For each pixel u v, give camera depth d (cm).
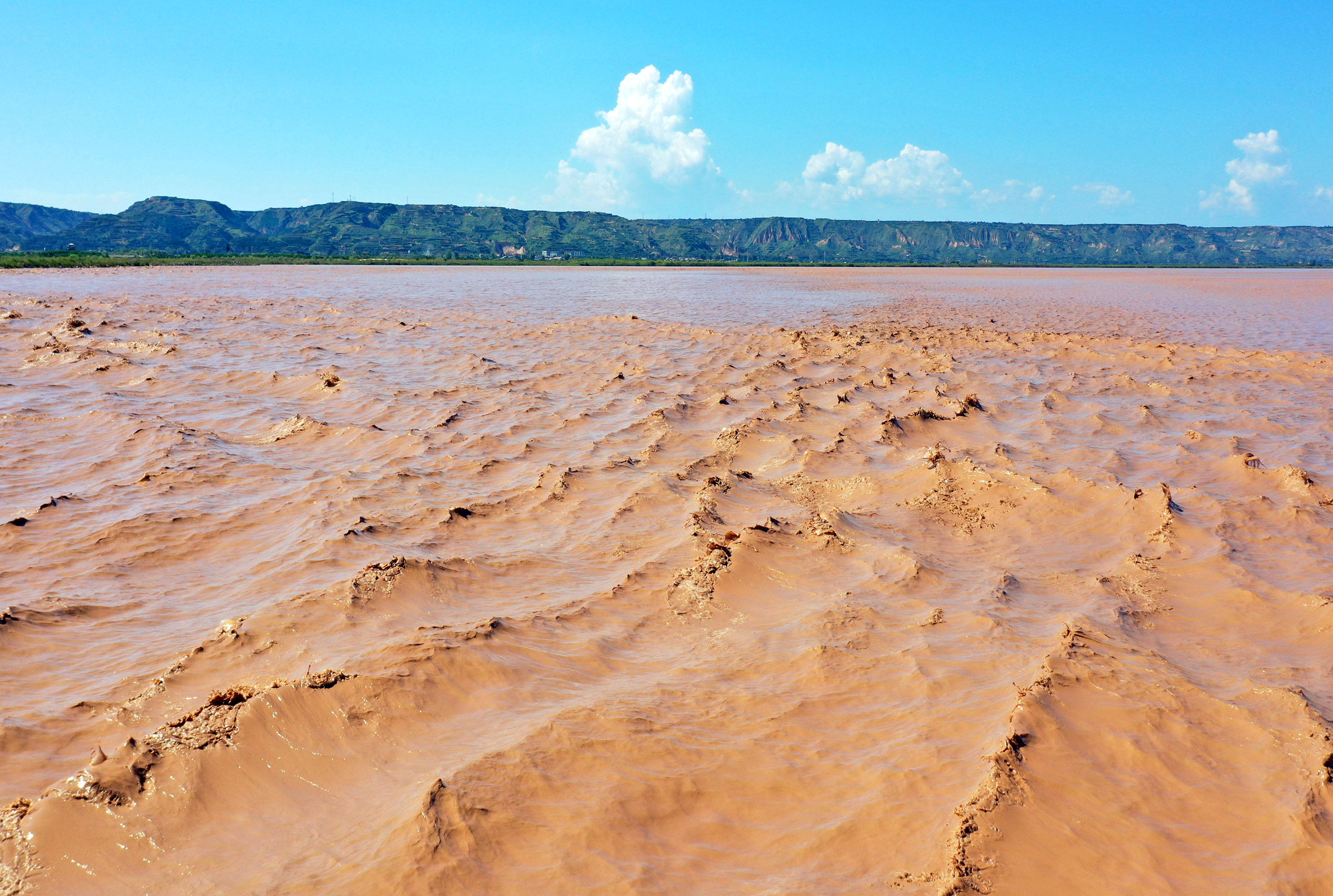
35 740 657
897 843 561
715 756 658
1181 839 580
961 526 1253
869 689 762
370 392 2095
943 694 748
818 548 1103
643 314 4453
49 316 3478
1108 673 778
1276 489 1408
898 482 1409
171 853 541
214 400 2003
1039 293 6956
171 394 2056
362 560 1034
